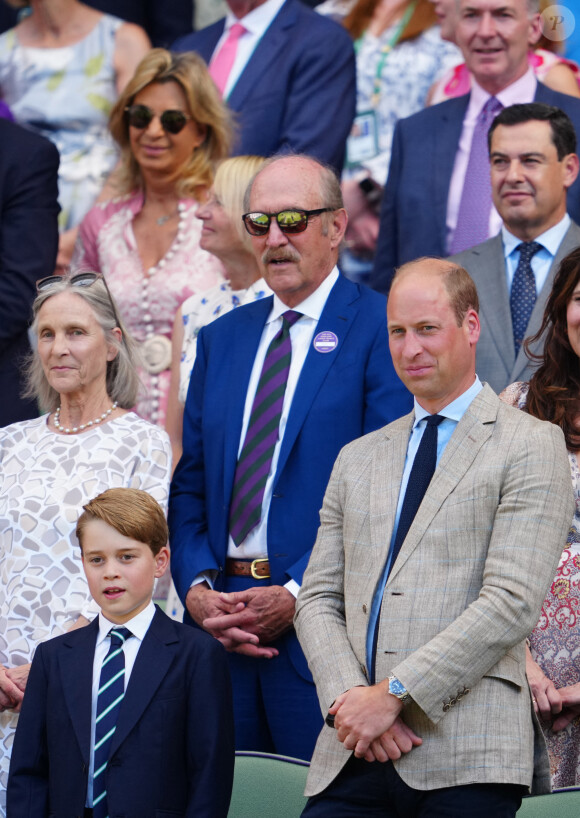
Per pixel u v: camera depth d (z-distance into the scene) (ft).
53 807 38.68
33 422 51.57
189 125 68.85
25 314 66.49
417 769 36.01
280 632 47.39
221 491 49.52
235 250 58.08
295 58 74.18
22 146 68.69
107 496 40.52
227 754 39.09
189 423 52.26
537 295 57.82
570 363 49.03
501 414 38.65
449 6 72.79
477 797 35.45
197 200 68.49
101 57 79.77
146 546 40.27
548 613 46.88
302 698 47.21
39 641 47.19
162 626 40.32
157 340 66.23
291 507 47.93
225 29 77.15
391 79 77.92
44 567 47.80
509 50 65.98
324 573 40.45
